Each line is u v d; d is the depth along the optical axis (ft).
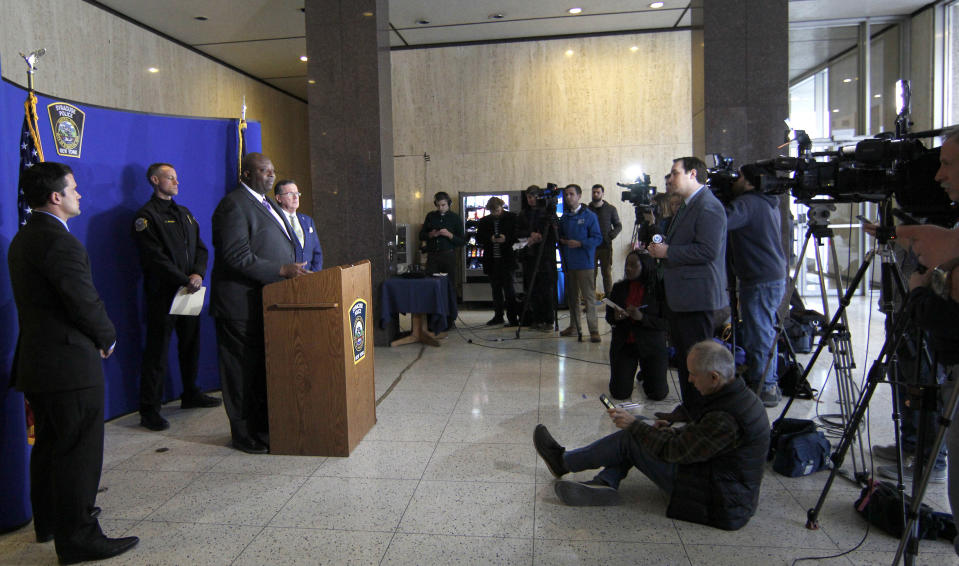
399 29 26.35
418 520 8.56
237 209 11.05
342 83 20.18
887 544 7.70
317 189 20.58
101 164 12.94
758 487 8.25
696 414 8.28
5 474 8.41
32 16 17.57
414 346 20.53
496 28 26.50
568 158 28.37
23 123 10.34
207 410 14.02
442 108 28.86
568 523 8.41
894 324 7.43
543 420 12.71
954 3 23.53
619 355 13.98
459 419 12.87
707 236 10.82
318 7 20.07
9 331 8.38
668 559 7.45
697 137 19.42
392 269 21.36
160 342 12.72
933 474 9.36
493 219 24.17
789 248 17.42
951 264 5.17
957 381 5.54
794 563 7.30
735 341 13.96
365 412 11.99
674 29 27.20
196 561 7.61
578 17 25.35
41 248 7.37
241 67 30.19
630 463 9.09
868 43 26.25
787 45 18.04
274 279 11.24
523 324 24.40
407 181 29.30
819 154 9.02
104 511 8.97
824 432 11.53
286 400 10.99
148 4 21.22
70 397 7.48
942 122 24.23
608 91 27.91
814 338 19.03
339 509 8.93
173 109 25.17
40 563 7.73
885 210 8.00
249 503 9.18
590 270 20.68
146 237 12.48
